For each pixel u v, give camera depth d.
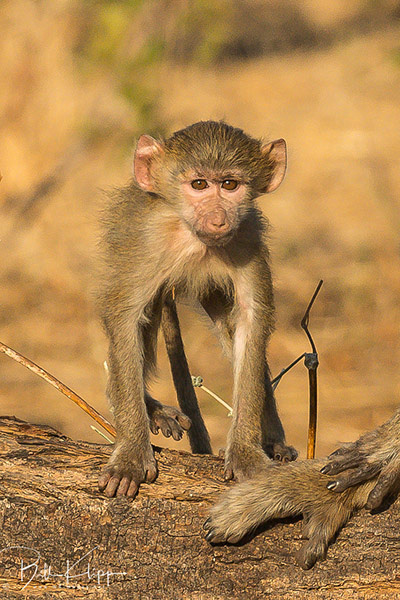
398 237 19.56
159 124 19.52
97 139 19.30
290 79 31.41
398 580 6.95
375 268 18.11
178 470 7.29
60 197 18.52
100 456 7.23
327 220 20.64
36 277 17.11
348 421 13.49
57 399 13.94
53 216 18.09
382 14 38.28
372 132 25.62
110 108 19.30
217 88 29.75
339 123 26.50
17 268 17.44
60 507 6.91
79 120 19.16
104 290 8.35
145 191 8.76
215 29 22.89
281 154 8.95
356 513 7.07
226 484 7.21
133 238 8.42
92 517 6.91
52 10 19.28
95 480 6.98
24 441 7.26
